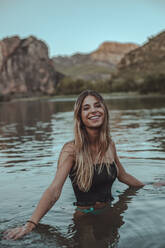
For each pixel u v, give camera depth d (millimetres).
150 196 3008
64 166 2650
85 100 2684
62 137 8000
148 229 2207
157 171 4012
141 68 144125
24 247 2023
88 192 2734
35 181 3652
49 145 6676
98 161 2738
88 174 2652
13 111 25000
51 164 4625
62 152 2736
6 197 3080
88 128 2709
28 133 9281
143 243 1991
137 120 12352
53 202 2486
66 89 123438
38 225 2387
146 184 3449
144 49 160375
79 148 2676
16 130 10320
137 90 93375
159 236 2084
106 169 2738
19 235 2193
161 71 129375
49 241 2102
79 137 2672
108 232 2195
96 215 2537
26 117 17156
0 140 7961
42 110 24656
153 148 5785
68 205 2822
